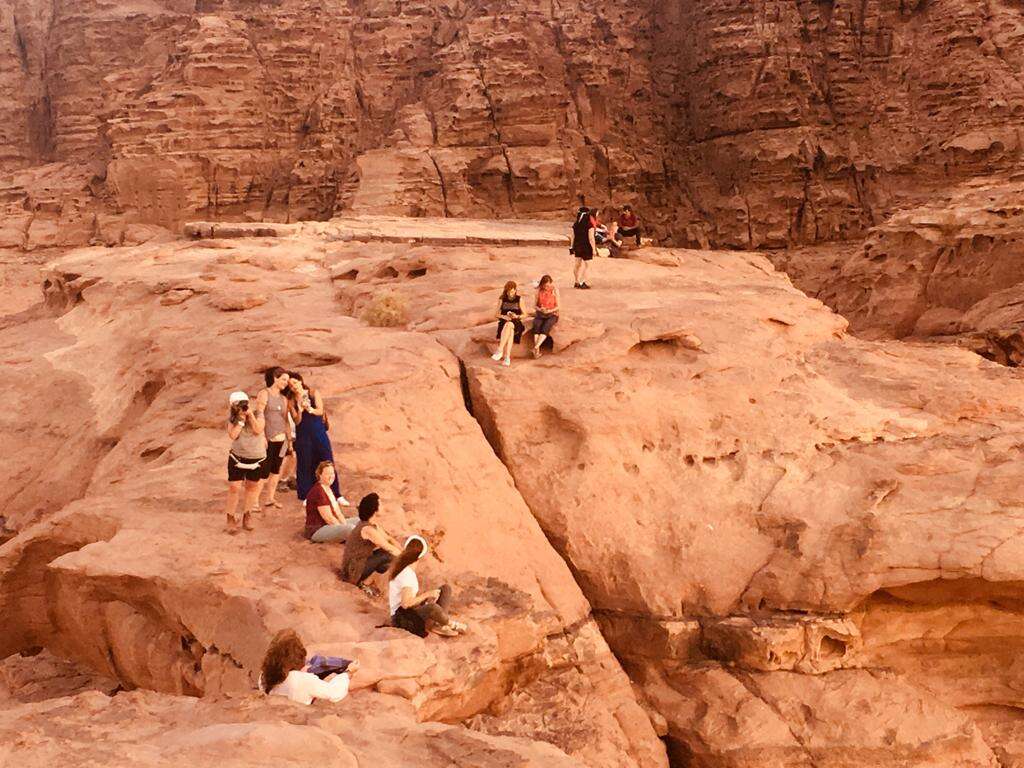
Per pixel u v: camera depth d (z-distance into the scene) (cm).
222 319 2353
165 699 823
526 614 1278
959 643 1541
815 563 1534
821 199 4912
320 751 695
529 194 5006
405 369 1761
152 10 6131
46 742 678
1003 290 3766
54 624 1461
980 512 1530
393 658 1045
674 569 1581
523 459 1691
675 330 1873
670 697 1477
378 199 4772
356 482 1462
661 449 1725
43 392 2567
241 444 1277
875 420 1786
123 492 1470
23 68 6181
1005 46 4878
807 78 5081
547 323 1828
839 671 1499
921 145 4909
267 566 1204
